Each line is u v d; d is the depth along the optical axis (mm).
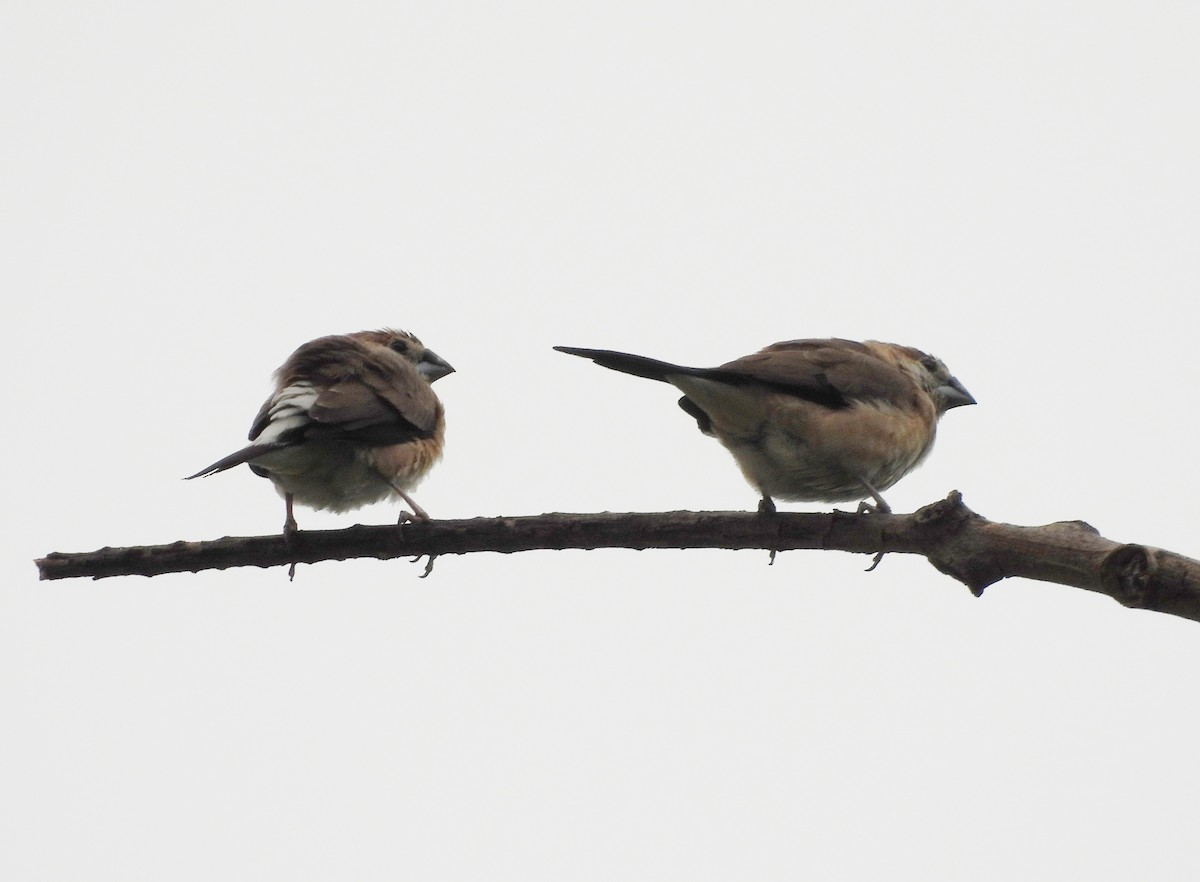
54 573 10133
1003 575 8250
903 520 9078
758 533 9609
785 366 11461
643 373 11094
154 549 10180
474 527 10117
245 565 10367
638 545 9930
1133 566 7324
